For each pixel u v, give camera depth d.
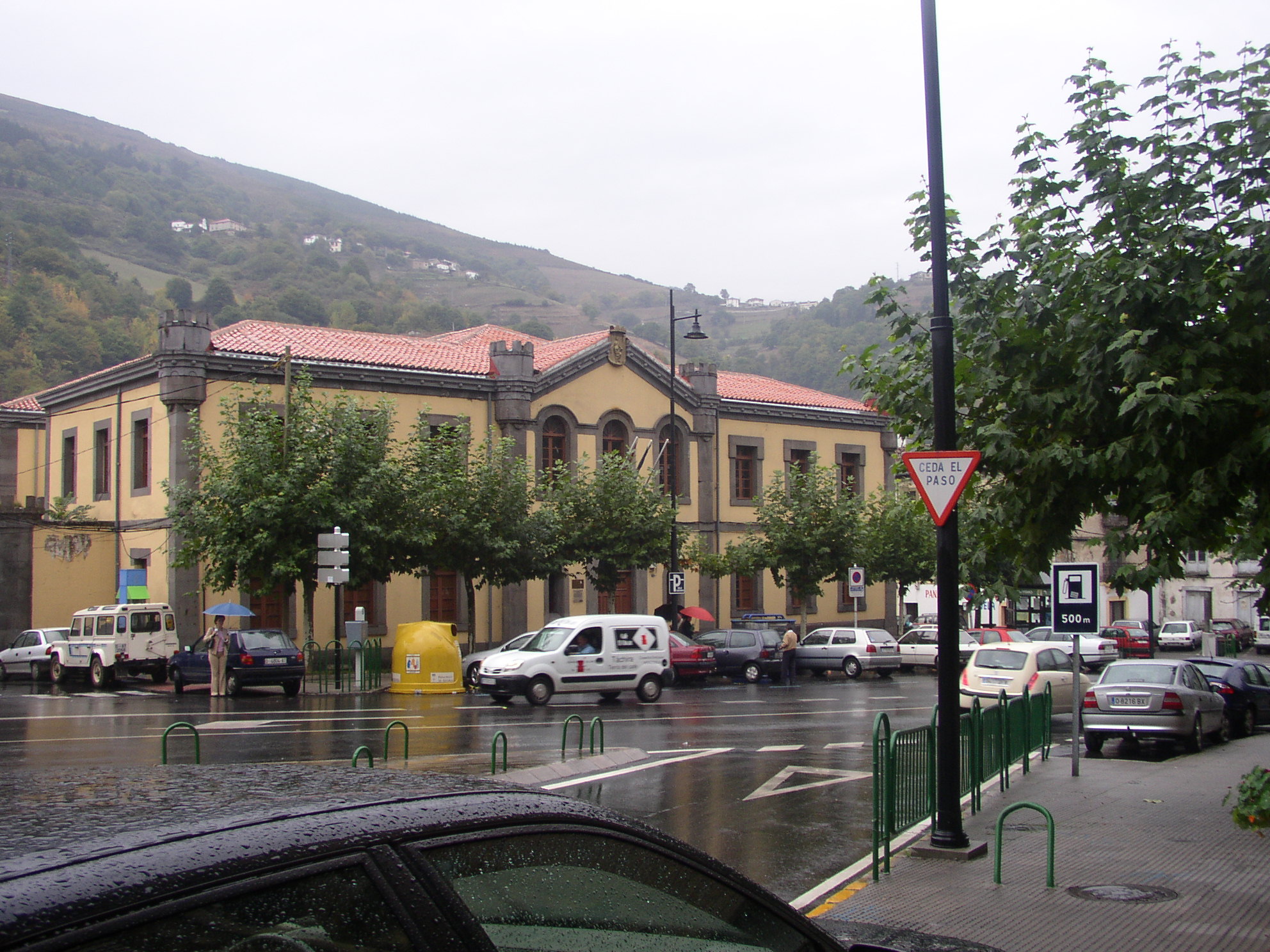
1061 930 7.63
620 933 2.56
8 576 34.19
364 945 2.01
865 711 24.17
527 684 25.09
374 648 30.16
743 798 13.38
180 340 31.67
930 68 10.33
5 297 109.50
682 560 39.50
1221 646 53.66
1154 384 8.98
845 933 4.02
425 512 30.88
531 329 156.00
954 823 10.05
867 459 47.47
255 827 2.07
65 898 1.72
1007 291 11.61
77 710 23.94
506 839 2.41
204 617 32.53
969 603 13.21
